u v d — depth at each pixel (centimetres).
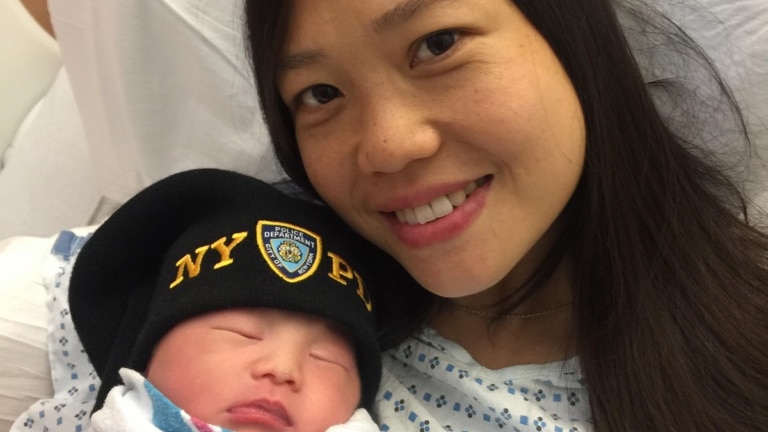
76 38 108
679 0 85
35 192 128
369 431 62
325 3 54
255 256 63
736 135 85
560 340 74
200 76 103
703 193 75
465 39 56
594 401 68
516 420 68
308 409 60
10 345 80
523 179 60
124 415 57
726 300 69
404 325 75
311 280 63
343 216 68
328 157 63
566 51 61
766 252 75
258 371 59
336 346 64
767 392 66
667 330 67
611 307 69
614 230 69
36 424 77
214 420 58
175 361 61
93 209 123
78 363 79
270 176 99
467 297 76
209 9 100
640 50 83
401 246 66
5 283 83
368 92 57
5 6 130
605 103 65
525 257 75
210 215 70
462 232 62
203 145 107
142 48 104
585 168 67
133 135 110
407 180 60
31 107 138
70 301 73
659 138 71
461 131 58
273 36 59
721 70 85
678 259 70
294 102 64
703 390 66
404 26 54
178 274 64
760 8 83
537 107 58
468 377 72
